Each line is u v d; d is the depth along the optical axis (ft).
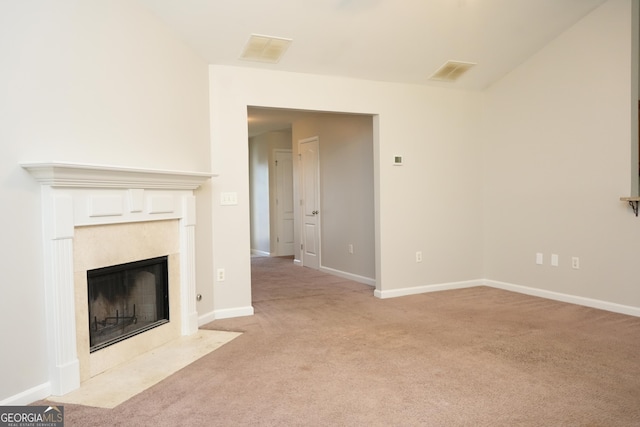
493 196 17.84
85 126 9.10
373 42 13.73
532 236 16.33
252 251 31.65
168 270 11.50
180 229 11.88
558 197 15.35
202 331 12.44
